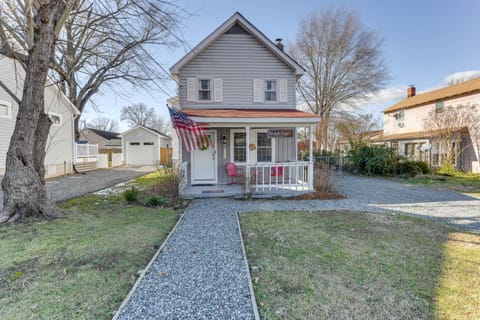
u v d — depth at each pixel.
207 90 10.18
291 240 4.29
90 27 7.35
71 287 2.76
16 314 2.30
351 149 16.12
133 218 5.64
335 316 2.30
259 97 10.27
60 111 14.80
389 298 2.59
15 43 7.32
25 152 5.41
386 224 5.21
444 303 2.50
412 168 13.71
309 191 8.34
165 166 10.14
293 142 10.16
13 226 4.93
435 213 6.18
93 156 19.41
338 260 3.49
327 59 25.34
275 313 2.34
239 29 10.21
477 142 14.36
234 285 2.82
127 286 2.80
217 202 7.45
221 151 9.88
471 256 3.61
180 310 2.37
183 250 3.83
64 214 5.88
